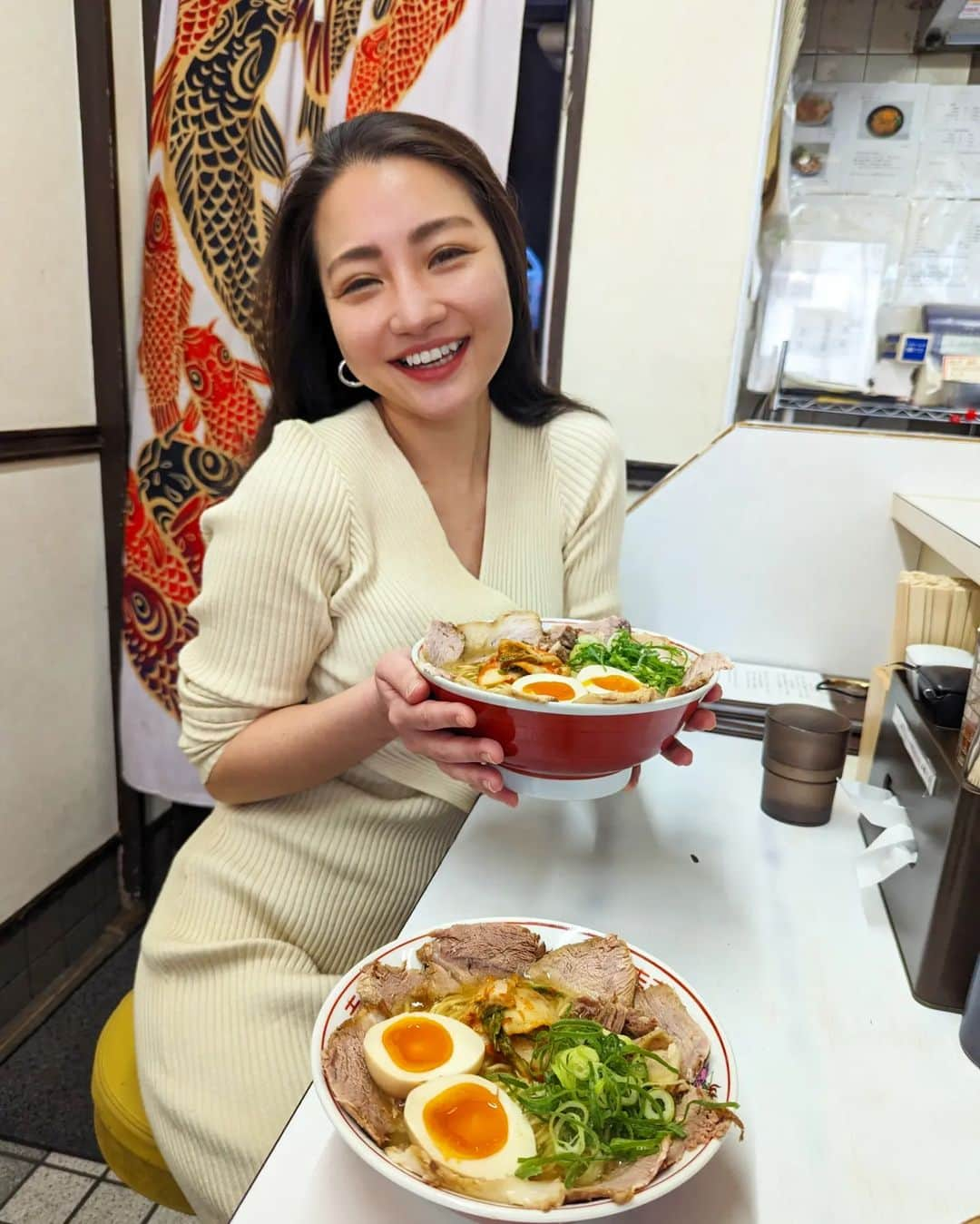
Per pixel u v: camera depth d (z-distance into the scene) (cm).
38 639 195
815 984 78
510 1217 46
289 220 112
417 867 113
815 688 148
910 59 165
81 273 200
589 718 75
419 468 121
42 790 200
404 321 102
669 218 179
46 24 181
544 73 187
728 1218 55
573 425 134
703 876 94
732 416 184
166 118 189
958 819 72
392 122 105
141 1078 100
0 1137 164
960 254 169
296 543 103
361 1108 54
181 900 114
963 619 115
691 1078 58
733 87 171
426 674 80
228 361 197
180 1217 151
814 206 174
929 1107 65
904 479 150
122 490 213
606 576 135
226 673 107
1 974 190
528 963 69
